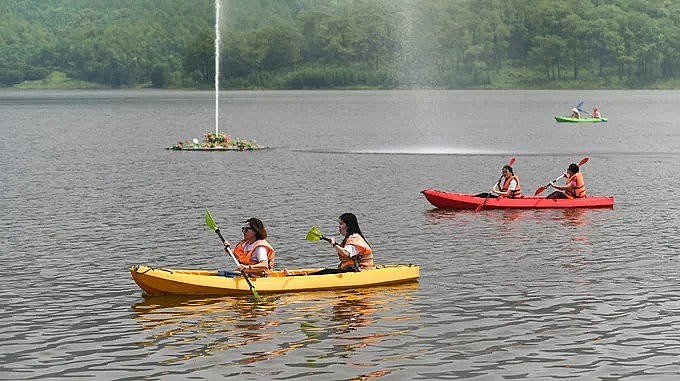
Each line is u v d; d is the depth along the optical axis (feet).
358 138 262.06
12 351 52.80
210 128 315.99
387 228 95.40
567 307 62.18
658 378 48.14
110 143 236.43
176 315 60.23
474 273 72.95
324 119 384.06
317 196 122.42
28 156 192.85
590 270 74.02
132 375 48.75
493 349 53.06
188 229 95.20
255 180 143.33
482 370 49.49
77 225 97.71
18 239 89.10
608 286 68.23
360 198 120.26
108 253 82.02
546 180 149.18
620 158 188.96
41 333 56.34
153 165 170.81
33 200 118.73
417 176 150.92
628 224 97.55
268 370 49.47
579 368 49.75
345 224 69.97
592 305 62.69
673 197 121.39
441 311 61.21
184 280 64.64
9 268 75.31
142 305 62.85
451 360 51.11
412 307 62.18
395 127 325.83
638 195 124.06
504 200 109.40
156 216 104.32
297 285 66.28
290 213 106.32
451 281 70.03
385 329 57.06
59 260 78.74
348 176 150.10
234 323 58.29
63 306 62.75
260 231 67.77
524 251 82.38
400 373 49.03
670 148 217.36
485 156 194.70
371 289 67.26
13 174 153.89
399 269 69.67
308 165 170.71
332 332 56.34
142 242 87.71
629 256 79.82
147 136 270.26
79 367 50.06
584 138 258.98
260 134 282.77
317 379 48.03
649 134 274.98
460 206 109.70
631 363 50.52
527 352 52.49
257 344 53.98
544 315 60.18
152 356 51.83
